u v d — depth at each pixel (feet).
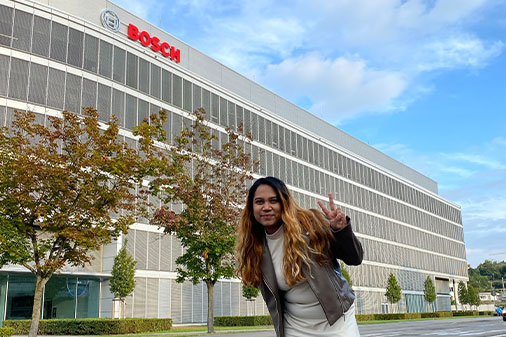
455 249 289.33
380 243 210.18
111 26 118.73
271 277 8.00
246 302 137.39
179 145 77.10
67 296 99.91
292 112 182.19
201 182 74.13
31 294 94.84
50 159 49.42
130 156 54.29
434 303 250.37
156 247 115.55
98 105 108.47
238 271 8.39
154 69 124.16
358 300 183.21
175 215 70.23
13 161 48.47
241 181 78.69
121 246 107.24
